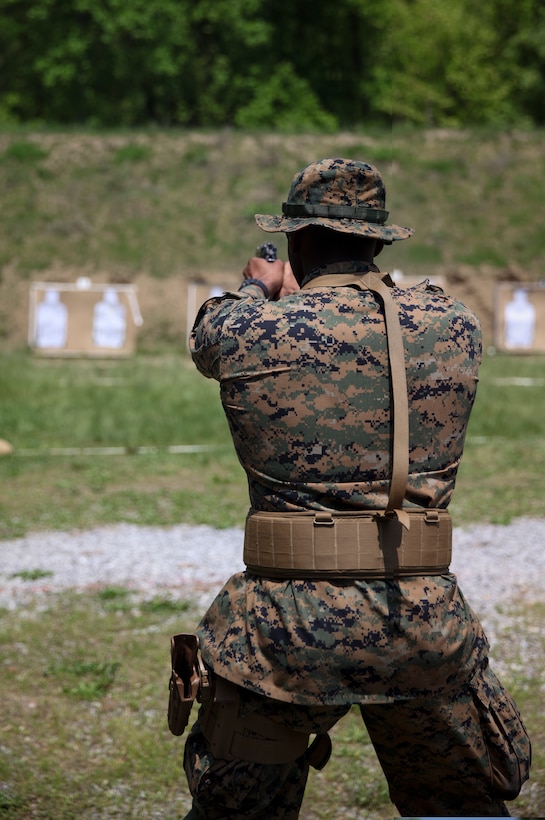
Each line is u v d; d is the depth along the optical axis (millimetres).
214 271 24297
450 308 2559
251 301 2578
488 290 24172
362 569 2359
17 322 23438
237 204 26188
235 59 39781
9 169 27094
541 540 7844
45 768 4137
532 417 13086
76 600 6348
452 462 2521
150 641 5574
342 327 2447
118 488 9844
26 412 13281
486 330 23500
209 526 8445
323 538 2365
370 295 2520
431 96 37094
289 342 2430
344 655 2332
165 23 38281
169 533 8195
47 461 10938
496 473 10344
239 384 2463
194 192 26594
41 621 5887
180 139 28312
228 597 2518
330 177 2561
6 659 5273
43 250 24891
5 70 41938
